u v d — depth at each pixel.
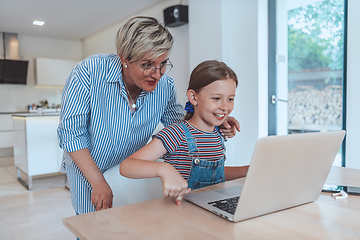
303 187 0.77
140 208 0.77
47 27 5.76
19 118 3.80
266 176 0.67
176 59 4.11
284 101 3.13
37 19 5.17
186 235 0.61
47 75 6.42
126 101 1.14
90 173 1.06
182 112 1.38
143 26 0.93
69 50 7.07
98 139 1.15
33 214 2.69
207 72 0.99
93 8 4.58
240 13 3.10
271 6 3.11
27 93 6.56
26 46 6.52
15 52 6.25
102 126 1.13
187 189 0.78
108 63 1.09
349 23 2.48
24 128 3.57
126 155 1.26
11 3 4.30
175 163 1.06
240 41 3.13
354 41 2.46
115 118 1.14
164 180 0.77
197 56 3.44
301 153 0.71
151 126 1.28
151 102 1.22
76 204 1.24
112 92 1.11
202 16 3.33
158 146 1.02
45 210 2.79
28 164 3.51
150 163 0.84
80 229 0.64
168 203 0.81
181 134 1.05
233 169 1.23
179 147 1.06
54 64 6.50
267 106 3.16
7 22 5.35
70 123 1.06
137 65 0.96
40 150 3.60
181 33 3.97
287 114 3.12
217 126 1.18
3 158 5.85
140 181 1.22
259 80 3.07
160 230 0.63
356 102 2.49
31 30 6.00
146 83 1.01
